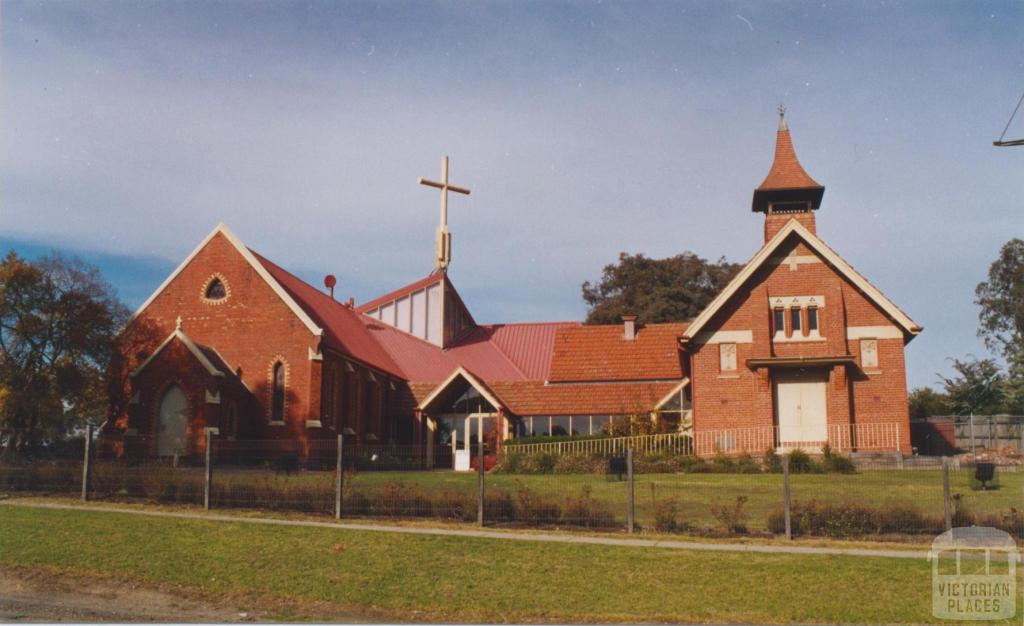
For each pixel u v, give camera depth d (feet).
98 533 66.23
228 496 77.41
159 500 79.46
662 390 151.12
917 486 78.23
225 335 145.07
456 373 147.33
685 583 53.67
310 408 139.95
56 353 136.36
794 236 127.13
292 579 56.03
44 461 88.48
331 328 155.94
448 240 193.06
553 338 189.57
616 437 125.70
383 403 166.91
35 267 134.10
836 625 47.52
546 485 90.17
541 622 49.16
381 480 81.56
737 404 125.29
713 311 126.62
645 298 227.81
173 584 55.83
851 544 62.08
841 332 123.65
